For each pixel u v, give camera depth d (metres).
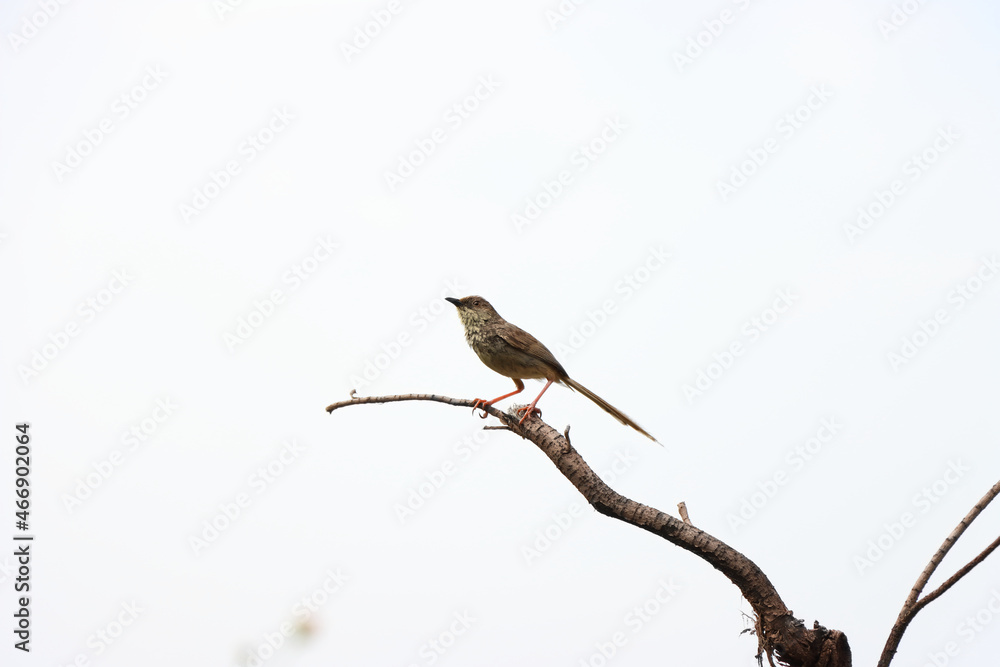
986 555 6.55
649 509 7.34
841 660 6.84
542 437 7.85
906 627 6.86
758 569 7.10
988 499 6.90
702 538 7.18
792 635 6.92
